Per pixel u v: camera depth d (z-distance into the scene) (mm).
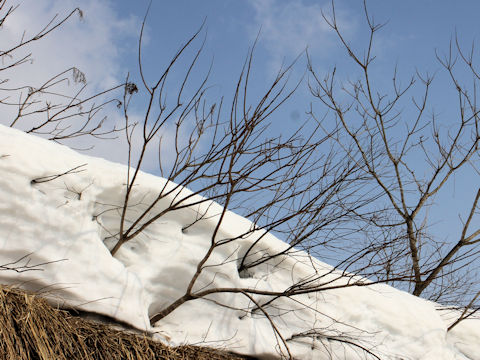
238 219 4746
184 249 4379
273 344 4570
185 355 4062
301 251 4965
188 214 4441
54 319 3607
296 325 4785
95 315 3855
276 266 4848
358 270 4582
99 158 4477
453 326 5691
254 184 4336
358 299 5109
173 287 4305
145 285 4188
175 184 4512
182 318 4293
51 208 3816
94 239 3969
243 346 4395
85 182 4020
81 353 3574
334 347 4855
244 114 4184
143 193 4297
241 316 4504
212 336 4305
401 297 5453
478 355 5625
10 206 3658
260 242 4719
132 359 3707
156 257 4285
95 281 3877
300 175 4527
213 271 4434
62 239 3814
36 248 3703
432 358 5207
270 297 4684
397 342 5156
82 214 3961
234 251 4578
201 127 4441
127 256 4250
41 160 3844
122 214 4113
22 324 3441
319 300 4926
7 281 3635
